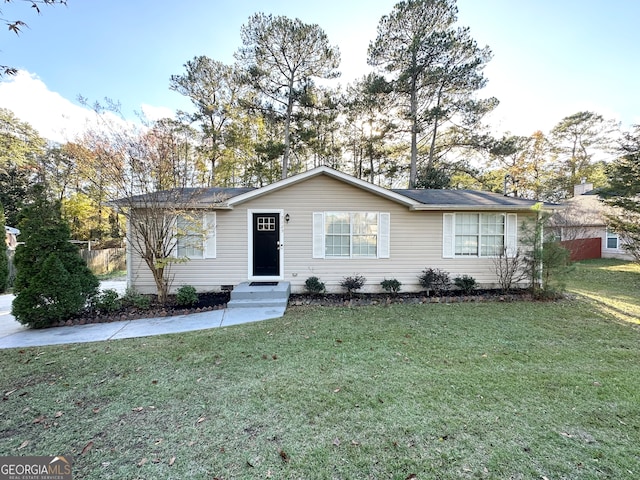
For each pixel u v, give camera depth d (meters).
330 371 3.67
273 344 4.60
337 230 8.41
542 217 7.84
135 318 6.10
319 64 17.20
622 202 11.80
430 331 5.19
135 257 8.02
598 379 3.46
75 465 2.18
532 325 5.52
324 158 20.70
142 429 2.59
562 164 26.25
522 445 2.36
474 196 9.36
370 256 8.48
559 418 2.72
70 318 5.95
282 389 3.24
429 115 15.95
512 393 3.15
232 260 8.27
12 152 19.23
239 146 18.39
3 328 5.59
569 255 7.76
